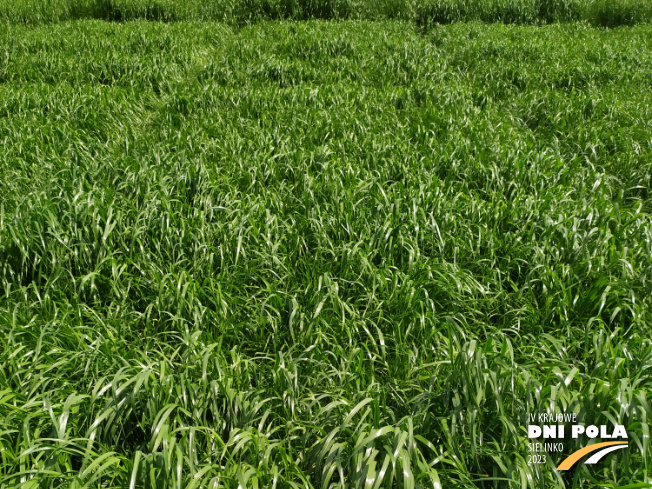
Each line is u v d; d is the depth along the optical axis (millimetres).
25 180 4715
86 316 3219
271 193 4406
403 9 11648
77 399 2230
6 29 10227
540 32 10367
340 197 4312
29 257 3537
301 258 3672
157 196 4141
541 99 6859
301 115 6148
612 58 8477
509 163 5027
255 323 3217
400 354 2943
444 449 2389
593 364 2857
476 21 11195
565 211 4258
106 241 3713
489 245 3795
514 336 3236
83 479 1948
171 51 8586
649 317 3240
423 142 5719
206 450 2400
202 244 3648
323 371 2787
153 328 3180
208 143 5492
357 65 8234
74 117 6105
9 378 2557
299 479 2264
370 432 2174
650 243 3664
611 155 5613
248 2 11672
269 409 2477
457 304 3295
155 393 2367
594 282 3471
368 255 3631
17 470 2170
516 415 2357
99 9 11523
